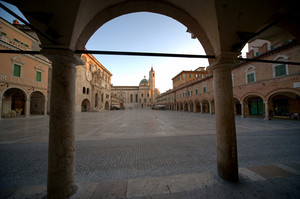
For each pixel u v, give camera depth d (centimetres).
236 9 251
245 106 1962
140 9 320
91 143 662
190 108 3528
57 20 225
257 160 431
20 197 255
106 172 363
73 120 257
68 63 252
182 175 328
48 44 239
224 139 297
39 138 768
